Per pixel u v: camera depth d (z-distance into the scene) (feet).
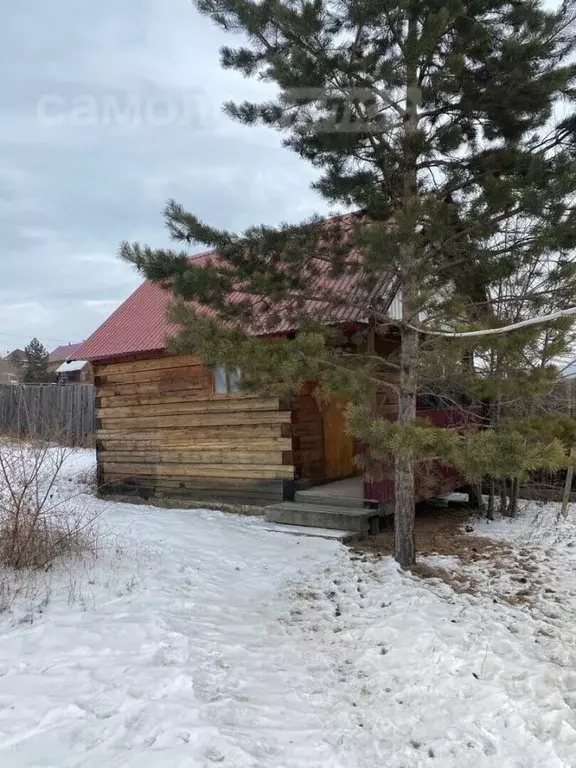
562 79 17.66
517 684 12.60
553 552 23.54
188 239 20.40
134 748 9.73
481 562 22.04
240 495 31.73
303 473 30.50
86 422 54.85
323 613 17.08
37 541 19.51
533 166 16.94
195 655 13.75
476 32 17.79
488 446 15.07
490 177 16.96
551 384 19.63
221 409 32.53
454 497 35.37
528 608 17.46
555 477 33.91
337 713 11.79
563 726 11.03
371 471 23.76
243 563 22.18
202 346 17.98
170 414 34.88
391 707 12.03
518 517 30.32
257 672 13.41
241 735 10.39
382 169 19.31
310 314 20.70
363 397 17.93
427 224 17.40
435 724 11.34
